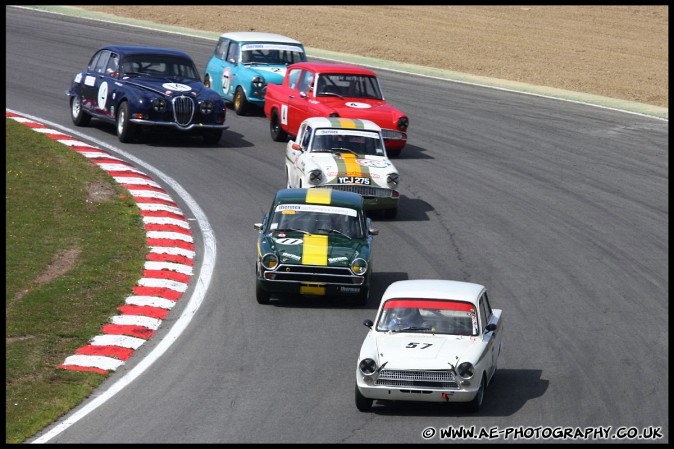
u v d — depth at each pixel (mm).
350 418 43250
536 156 96750
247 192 81938
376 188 74750
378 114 91125
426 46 158500
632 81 137500
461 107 117062
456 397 42688
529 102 121312
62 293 58688
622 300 60406
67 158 86500
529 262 67125
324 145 78500
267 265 57500
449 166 92000
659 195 85000
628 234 74062
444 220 76125
